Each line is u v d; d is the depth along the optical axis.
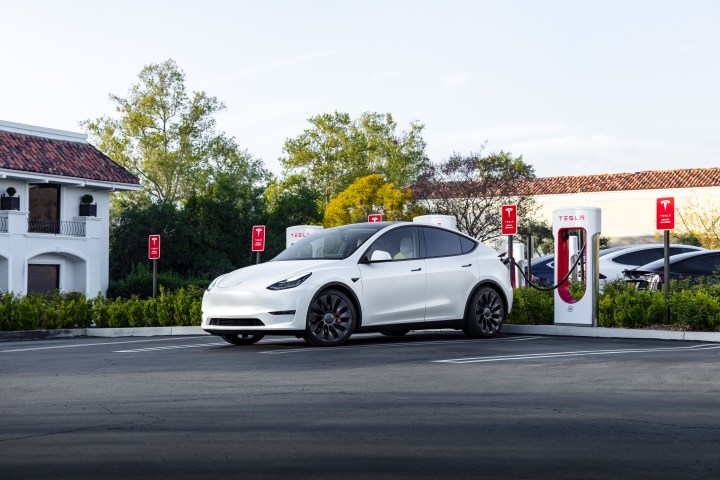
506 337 13.23
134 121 64.06
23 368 9.40
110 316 18.23
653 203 64.38
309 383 7.78
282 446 5.05
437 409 6.31
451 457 4.75
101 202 37.97
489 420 5.86
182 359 10.16
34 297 19.09
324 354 10.41
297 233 17.44
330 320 11.41
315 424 5.73
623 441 5.16
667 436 5.31
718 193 61.53
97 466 4.59
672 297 13.99
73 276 36.88
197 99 65.25
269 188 74.19
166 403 6.68
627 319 14.02
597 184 67.19
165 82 64.75
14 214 33.72
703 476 4.33
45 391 7.46
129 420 5.94
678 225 54.06
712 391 7.14
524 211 53.03
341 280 11.52
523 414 6.08
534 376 8.16
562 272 14.48
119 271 49.75
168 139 65.00
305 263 11.66
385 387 7.48
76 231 36.59
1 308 17.80
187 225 51.94
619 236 65.62
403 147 76.06
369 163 74.94
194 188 64.81
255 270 11.72
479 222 52.03
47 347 12.61
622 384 7.58
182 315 17.64
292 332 11.19
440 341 12.35
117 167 38.44
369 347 11.28
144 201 64.00
